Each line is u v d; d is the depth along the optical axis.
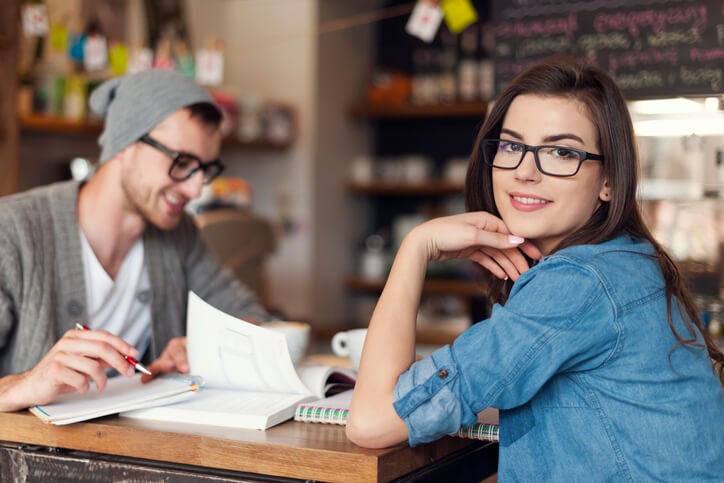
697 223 2.59
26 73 3.42
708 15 2.56
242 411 1.44
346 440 1.34
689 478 1.30
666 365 1.32
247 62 5.04
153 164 2.02
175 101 2.02
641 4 2.64
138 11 4.22
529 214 1.43
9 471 1.47
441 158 5.50
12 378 1.59
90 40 3.40
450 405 1.29
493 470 1.64
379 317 1.41
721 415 1.37
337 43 5.12
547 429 1.35
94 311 2.09
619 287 1.31
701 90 2.57
